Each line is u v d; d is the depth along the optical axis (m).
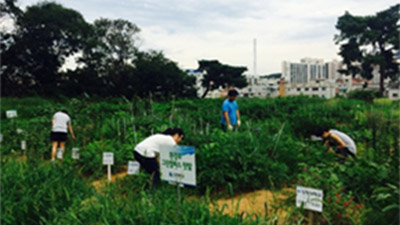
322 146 7.58
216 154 6.29
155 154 5.98
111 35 54.84
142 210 4.04
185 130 9.40
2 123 15.81
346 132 10.43
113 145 9.50
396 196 4.46
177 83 57.53
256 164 6.37
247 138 7.04
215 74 70.19
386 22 65.12
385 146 6.95
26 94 45.75
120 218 3.84
